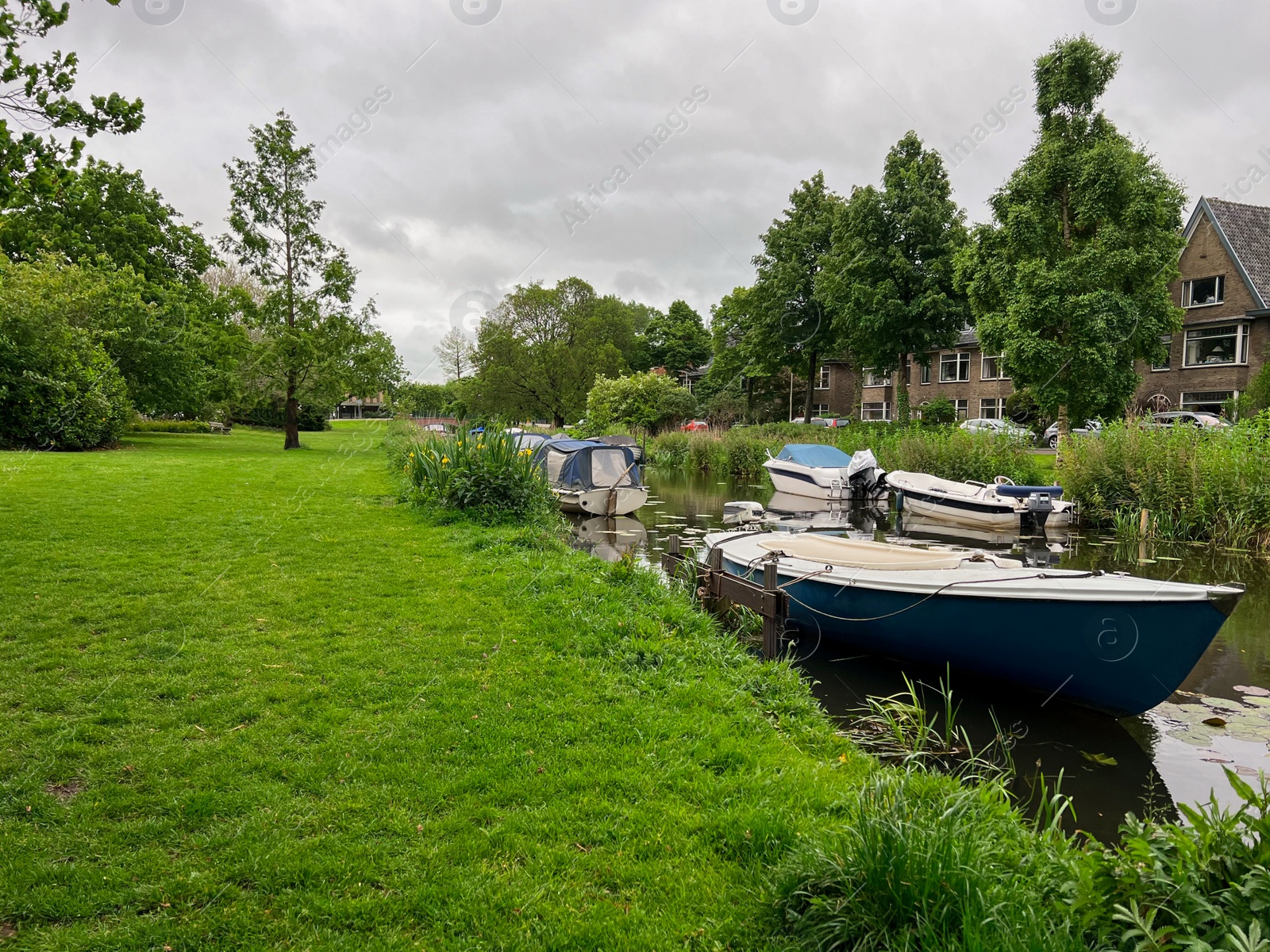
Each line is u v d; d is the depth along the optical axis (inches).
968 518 576.7
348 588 252.2
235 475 560.1
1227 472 481.7
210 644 191.6
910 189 1042.7
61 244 972.6
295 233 927.0
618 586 265.6
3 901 94.0
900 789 112.0
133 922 91.9
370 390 1000.2
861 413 1333.7
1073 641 205.2
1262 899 72.4
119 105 270.4
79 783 123.7
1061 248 693.9
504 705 163.6
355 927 93.8
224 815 116.4
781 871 99.7
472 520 397.1
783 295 1278.3
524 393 1572.3
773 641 231.5
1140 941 76.3
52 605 216.5
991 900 86.0
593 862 108.4
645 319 3073.3
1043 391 689.0
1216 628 182.4
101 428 745.0
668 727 157.1
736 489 844.6
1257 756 185.2
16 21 243.6
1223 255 1045.8
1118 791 167.2
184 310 991.6
